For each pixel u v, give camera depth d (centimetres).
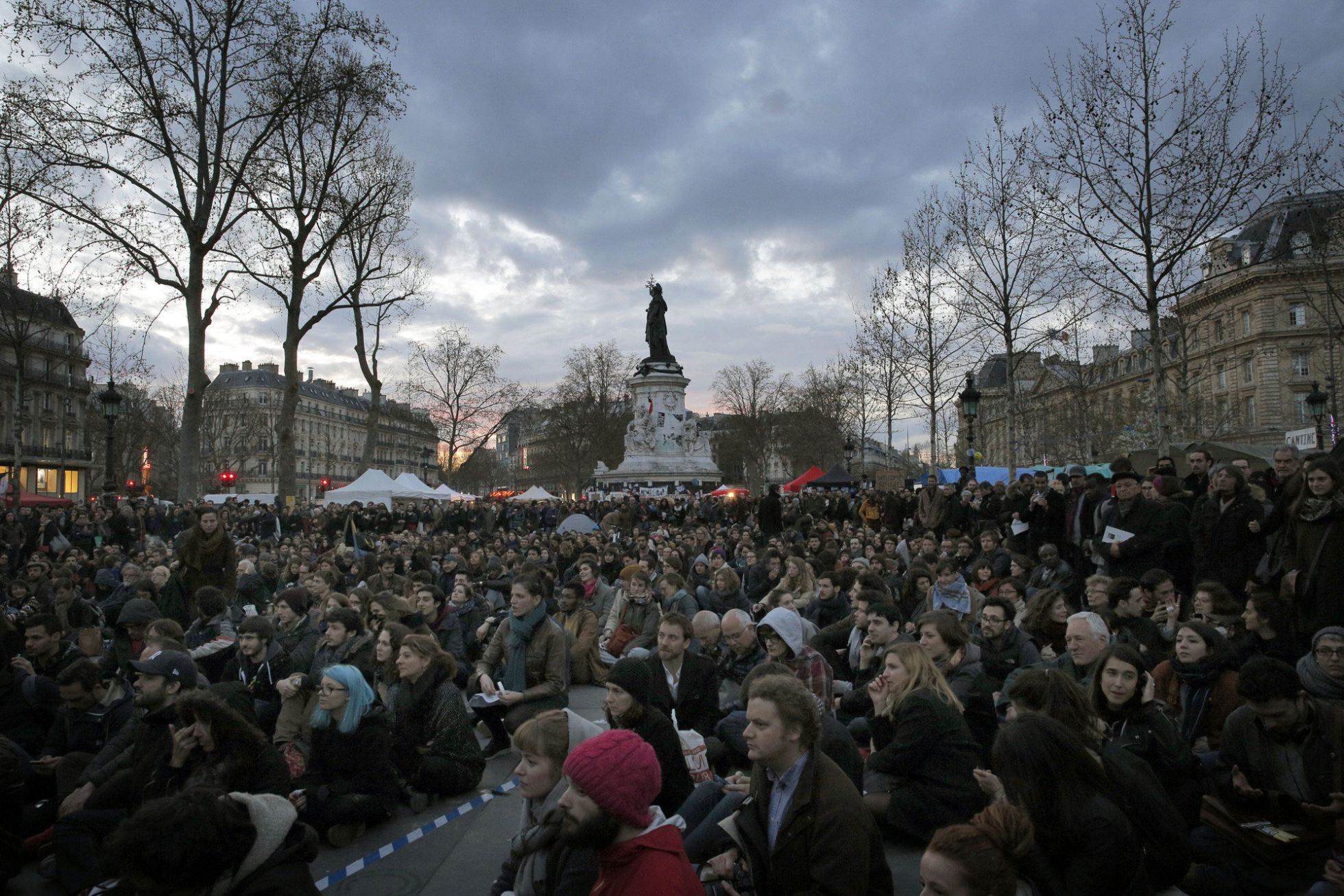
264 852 345
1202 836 520
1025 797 369
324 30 2736
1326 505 756
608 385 8956
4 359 5512
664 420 5841
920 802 536
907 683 563
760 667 456
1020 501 1675
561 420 9012
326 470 11575
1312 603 768
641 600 1119
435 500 4378
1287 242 2853
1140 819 421
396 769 698
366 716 635
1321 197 2370
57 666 839
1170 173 2008
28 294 3372
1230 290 5531
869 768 560
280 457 3253
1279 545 866
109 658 916
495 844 611
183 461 2806
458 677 999
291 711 672
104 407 2838
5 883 555
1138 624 805
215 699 489
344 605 872
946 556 1005
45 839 609
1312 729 512
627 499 4334
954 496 1988
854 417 6222
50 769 673
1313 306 2677
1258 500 946
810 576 1147
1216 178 1967
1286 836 488
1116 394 6194
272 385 10631
